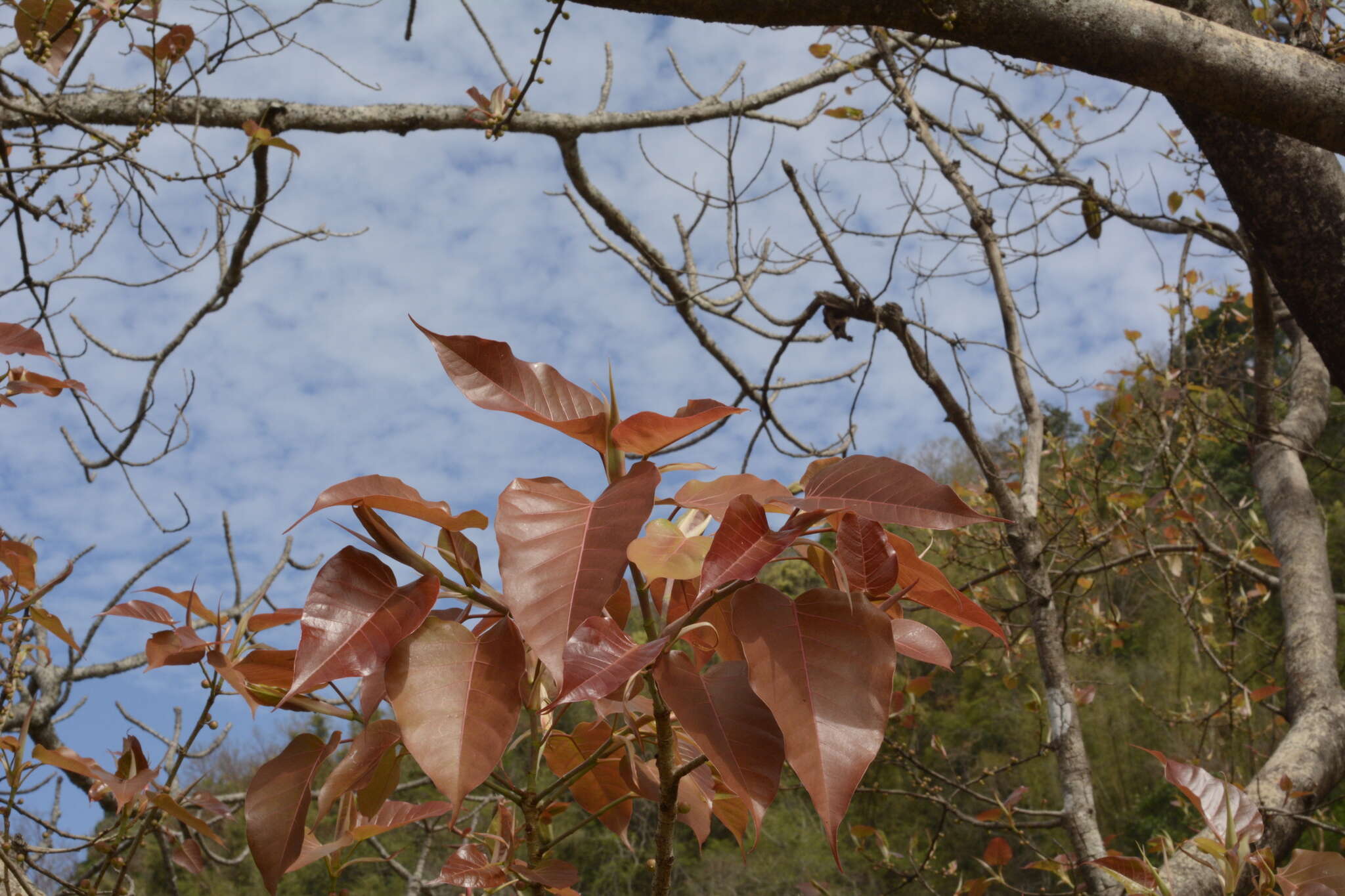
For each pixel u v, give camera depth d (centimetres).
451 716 67
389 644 68
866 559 70
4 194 207
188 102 276
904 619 90
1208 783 125
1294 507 313
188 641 88
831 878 881
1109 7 128
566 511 70
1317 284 174
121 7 191
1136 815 786
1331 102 131
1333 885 115
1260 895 119
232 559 215
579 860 927
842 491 75
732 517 69
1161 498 310
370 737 81
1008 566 332
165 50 218
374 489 74
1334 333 177
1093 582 374
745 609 68
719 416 79
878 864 316
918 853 700
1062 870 234
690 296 318
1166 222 337
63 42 195
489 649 72
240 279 291
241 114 283
